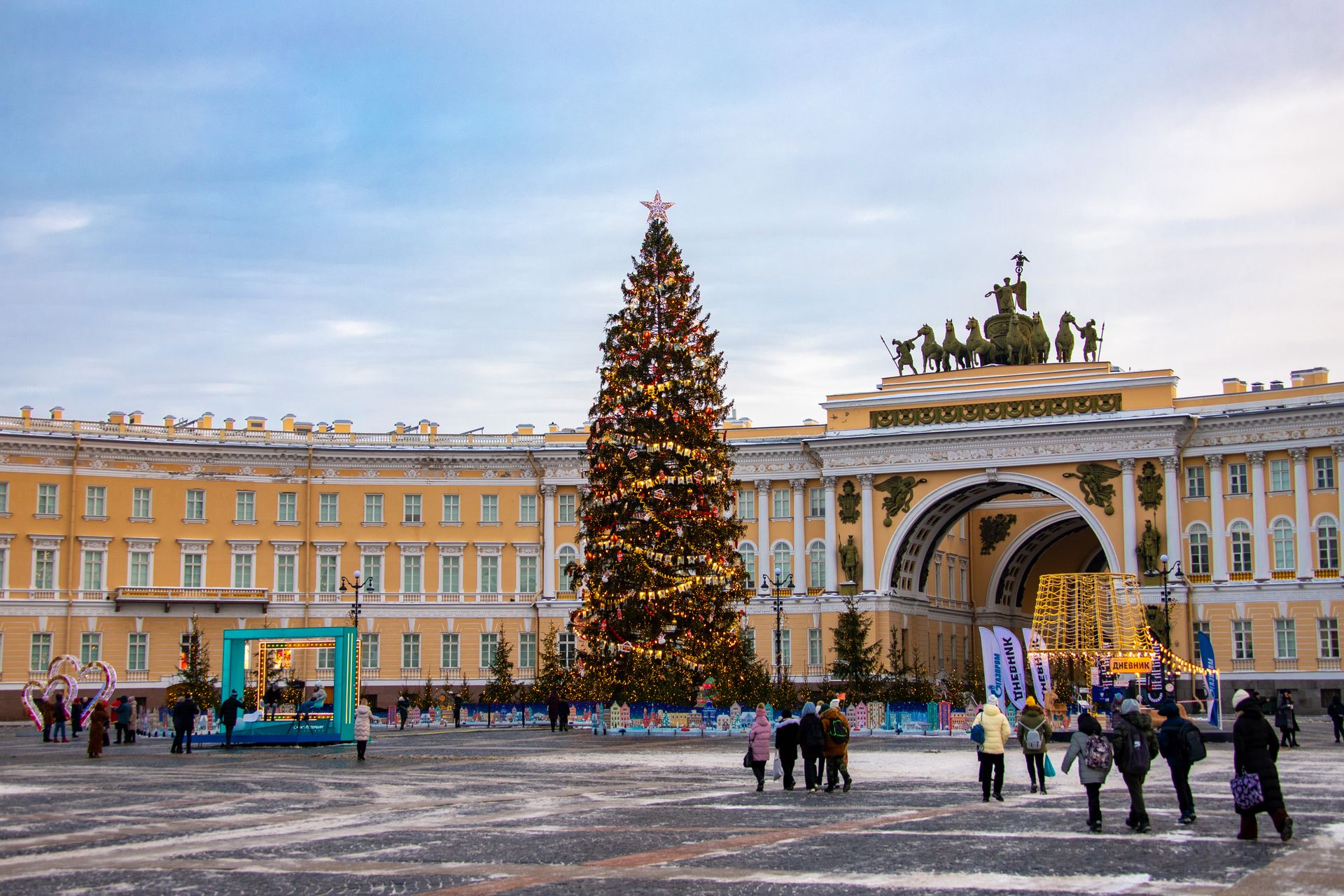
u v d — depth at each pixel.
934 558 111.62
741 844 26.11
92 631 97.38
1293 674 90.12
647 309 77.94
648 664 73.31
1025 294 102.69
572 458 105.31
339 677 64.06
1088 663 79.12
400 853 25.28
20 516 96.69
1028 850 24.89
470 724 82.94
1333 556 90.06
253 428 104.88
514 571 105.31
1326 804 32.50
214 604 100.19
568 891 21.08
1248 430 92.94
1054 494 97.38
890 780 41.38
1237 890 20.55
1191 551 94.00
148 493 100.31
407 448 105.00
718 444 77.12
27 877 22.53
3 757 53.91
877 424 102.69
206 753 56.44
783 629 103.19
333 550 103.69
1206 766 46.59
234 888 21.55
